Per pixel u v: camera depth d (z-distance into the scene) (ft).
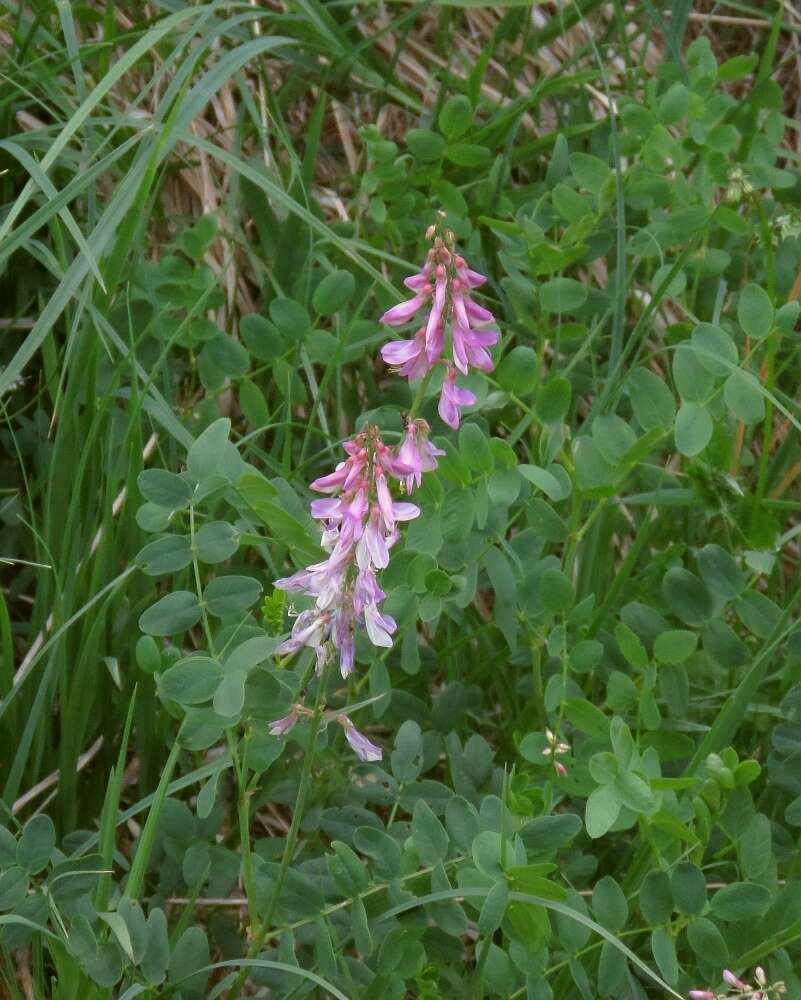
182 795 2.63
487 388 2.59
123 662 2.63
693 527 2.84
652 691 2.66
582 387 2.90
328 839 2.55
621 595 2.73
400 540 2.57
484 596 2.90
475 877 2.32
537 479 2.43
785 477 2.89
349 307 2.96
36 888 2.32
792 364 2.98
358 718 2.61
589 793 2.49
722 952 2.35
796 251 2.97
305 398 2.78
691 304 2.96
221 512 2.71
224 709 2.26
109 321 2.79
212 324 2.77
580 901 2.37
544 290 2.78
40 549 2.65
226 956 2.54
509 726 2.70
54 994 2.36
